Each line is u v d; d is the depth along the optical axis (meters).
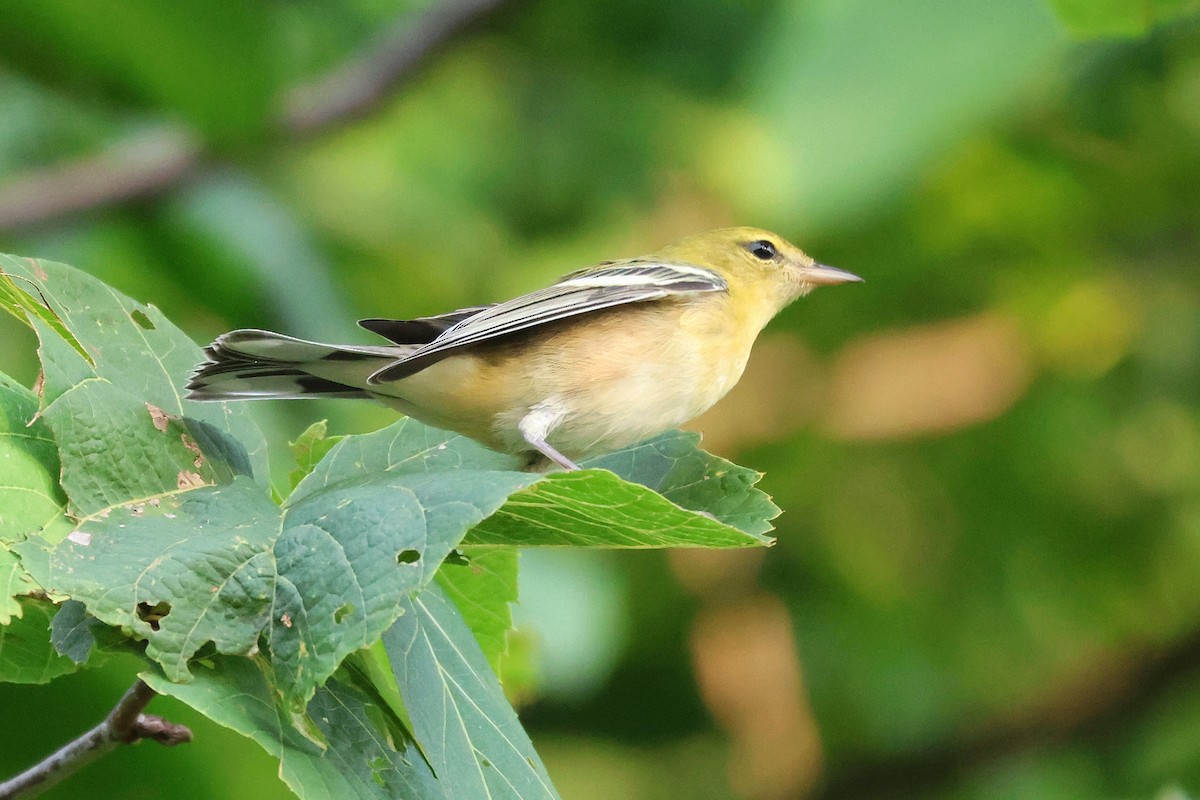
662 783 14.76
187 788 8.59
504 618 7.31
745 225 13.94
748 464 14.49
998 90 7.01
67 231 12.59
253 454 6.68
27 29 9.92
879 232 13.48
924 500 14.58
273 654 5.17
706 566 14.66
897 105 6.98
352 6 14.34
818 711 14.84
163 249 12.91
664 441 7.14
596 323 8.55
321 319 12.80
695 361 8.92
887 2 7.09
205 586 5.29
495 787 5.84
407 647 5.95
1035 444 14.41
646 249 14.18
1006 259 14.44
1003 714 14.99
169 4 9.75
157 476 5.85
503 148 14.52
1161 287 14.52
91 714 8.20
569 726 15.08
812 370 14.46
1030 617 14.83
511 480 5.37
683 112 14.32
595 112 14.38
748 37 14.02
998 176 13.77
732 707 14.83
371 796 5.32
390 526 5.30
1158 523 14.52
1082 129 13.65
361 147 14.35
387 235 14.24
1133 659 15.04
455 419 8.21
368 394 7.99
